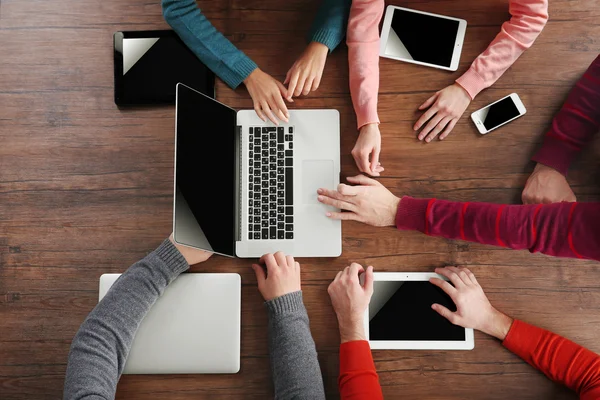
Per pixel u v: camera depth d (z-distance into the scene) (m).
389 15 1.24
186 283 1.13
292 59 1.23
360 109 1.18
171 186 1.19
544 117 1.21
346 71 1.22
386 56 1.22
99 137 1.21
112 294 1.08
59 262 1.17
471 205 1.09
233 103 1.21
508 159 1.20
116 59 1.21
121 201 1.19
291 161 1.18
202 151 1.10
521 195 1.19
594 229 0.95
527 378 1.13
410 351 1.14
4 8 1.24
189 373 1.12
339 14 1.20
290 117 1.19
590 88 1.14
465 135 1.21
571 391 1.12
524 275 1.16
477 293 1.13
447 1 1.24
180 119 1.07
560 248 1.00
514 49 1.19
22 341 1.15
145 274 1.09
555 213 1.00
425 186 1.20
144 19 1.23
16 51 1.23
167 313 1.12
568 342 1.10
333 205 1.14
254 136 1.18
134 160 1.20
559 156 1.16
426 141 1.21
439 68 1.22
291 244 1.15
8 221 1.18
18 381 1.13
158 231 1.18
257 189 1.17
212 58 1.18
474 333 1.14
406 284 1.15
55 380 1.14
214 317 1.13
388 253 1.17
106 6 1.24
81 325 1.06
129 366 1.11
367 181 1.17
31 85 1.22
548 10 1.23
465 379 1.13
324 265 1.17
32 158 1.20
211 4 1.24
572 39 1.22
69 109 1.22
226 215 1.13
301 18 1.24
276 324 1.09
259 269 1.14
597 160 1.19
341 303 1.13
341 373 1.08
